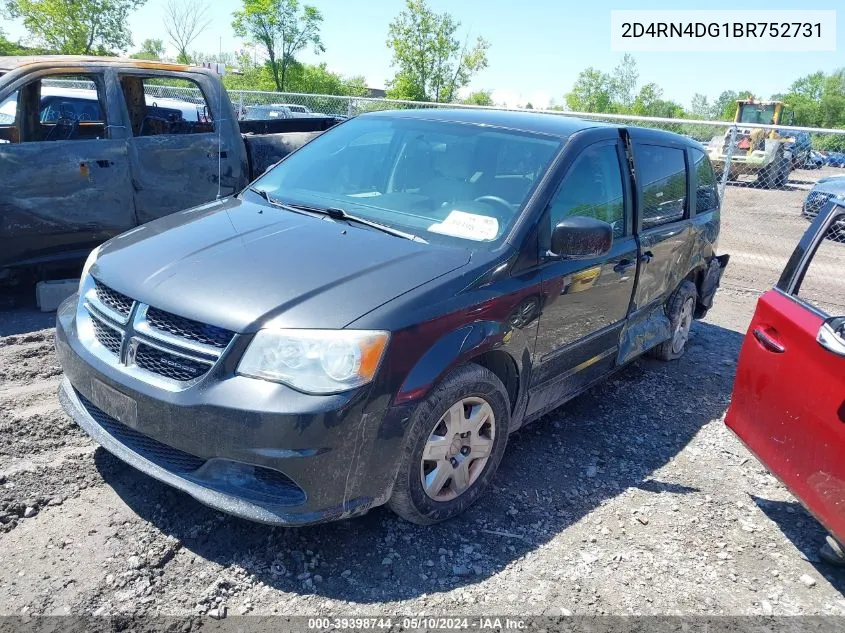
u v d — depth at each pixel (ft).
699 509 11.66
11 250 17.62
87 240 18.85
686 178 17.20
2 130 19.27
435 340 9.21
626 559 10.14
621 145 14.16
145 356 9.11
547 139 12.69
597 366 13.85
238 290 8.99
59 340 10.48
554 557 10.00
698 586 9.73
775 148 47.11
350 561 9.41
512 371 11.09
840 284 21.66
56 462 10.92
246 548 9.41
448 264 10.03
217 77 21.68
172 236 10.93
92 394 9.63
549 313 11.40
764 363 11.12
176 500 10.24
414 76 124.98
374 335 8.58
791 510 11.90
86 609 8.14
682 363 18.92
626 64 197.36
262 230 11.03
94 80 19.01
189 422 8.50
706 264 18.62
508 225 11.04
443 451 9.84
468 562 9.68
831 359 9.59
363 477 8.82
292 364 8.36
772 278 31.14
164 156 19.89
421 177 12.50
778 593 9.77
